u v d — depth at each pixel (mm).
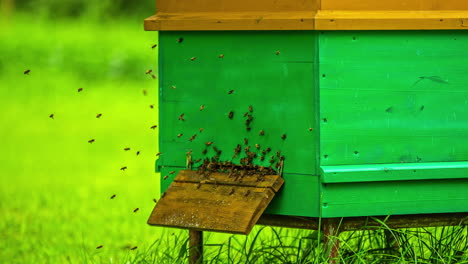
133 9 31328
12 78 23938
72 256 8531
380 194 6035
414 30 6086
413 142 6164
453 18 6090
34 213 10586
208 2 6301
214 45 6309
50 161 14664
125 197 11602
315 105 5996
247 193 5988
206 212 6008
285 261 6832
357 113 6035
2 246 8938
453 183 6148
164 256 7121
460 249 6727
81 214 10531
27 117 19750
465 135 6254
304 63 6004
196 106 6430
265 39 6117
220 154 6383
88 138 17125
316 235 6898
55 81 23703
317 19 5824
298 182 6105
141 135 17391
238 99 6266
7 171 13727
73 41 25891
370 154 6090
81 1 31328
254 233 8625
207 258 7586
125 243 9016
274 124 6152
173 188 6324
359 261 6352
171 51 6473
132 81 24359
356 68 6004
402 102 6117
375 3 5984
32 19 30266
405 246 6602
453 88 6203
